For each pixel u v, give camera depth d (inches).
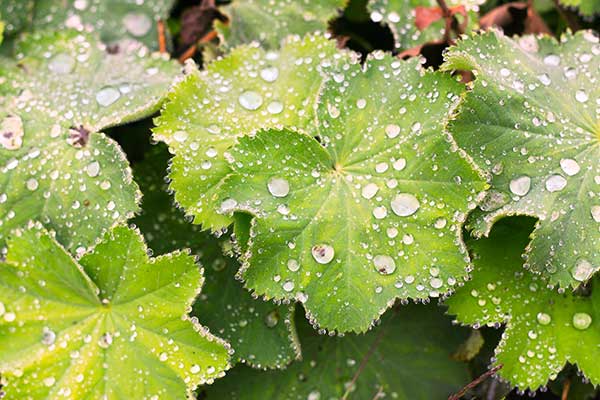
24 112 13.7
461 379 14.1
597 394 14.2
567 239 12.6
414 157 12.9
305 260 12.6
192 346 12.6
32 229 12.6
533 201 12.7
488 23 15.3
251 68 13.7
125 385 12.5
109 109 13.7
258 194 12.7
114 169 13.3
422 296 12.5
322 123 13.1
